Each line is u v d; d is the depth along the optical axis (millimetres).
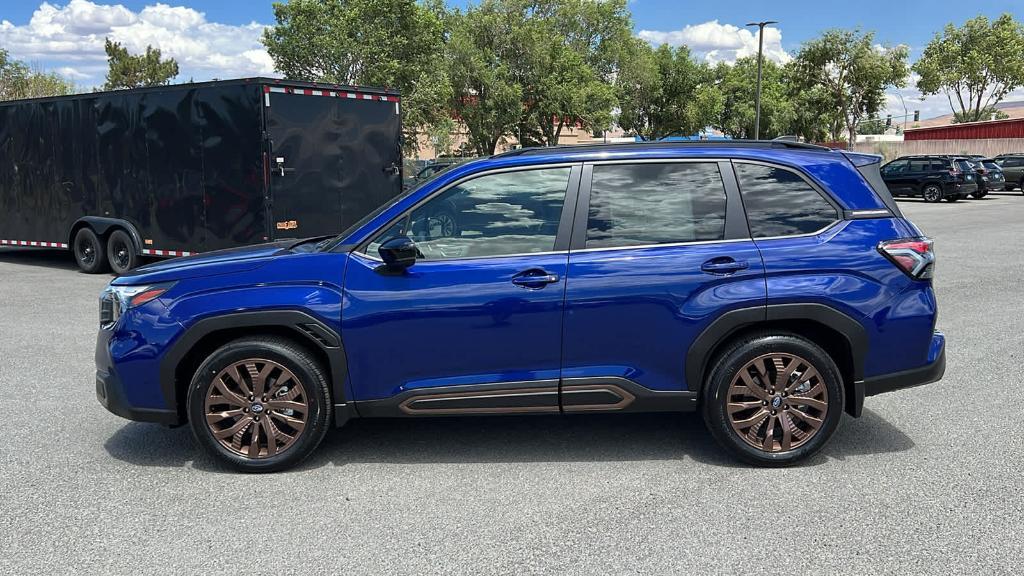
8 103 12969
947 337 7246
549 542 3395
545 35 46125
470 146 45781
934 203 28078
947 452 4418
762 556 3240
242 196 10609
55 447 4715
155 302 4238
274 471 4262
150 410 4277
